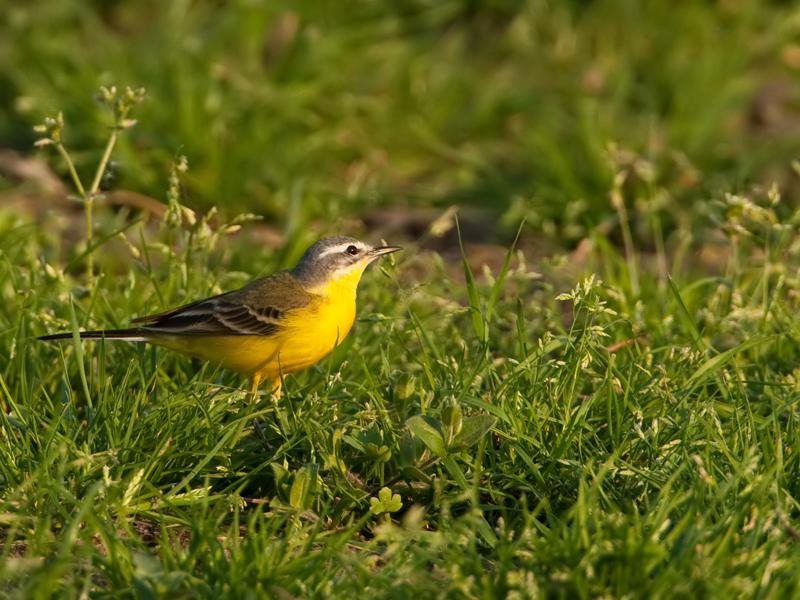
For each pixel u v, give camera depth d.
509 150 18.69
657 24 21.84
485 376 9.98
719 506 7.64
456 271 15.10
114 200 15.98
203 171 16.52
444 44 21.67
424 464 8.38
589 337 9.38
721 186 16.19
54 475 8.20
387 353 10.44
